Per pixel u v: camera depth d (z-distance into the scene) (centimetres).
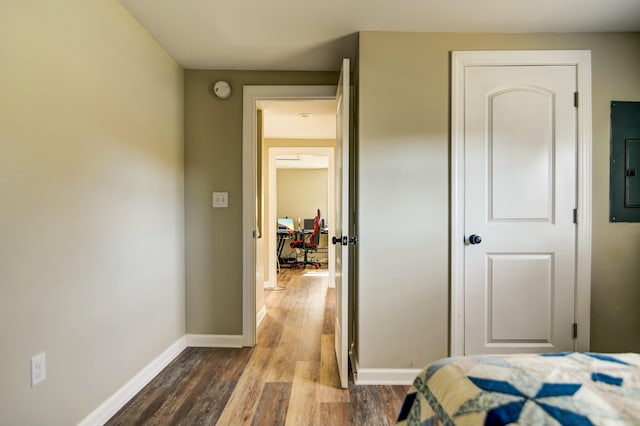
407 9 202
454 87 228
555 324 229
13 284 131
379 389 219
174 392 213
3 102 127
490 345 230
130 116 208
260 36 234
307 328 334
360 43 228
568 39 229
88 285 171
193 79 287
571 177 228
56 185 151
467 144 229
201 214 289
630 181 230
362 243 228
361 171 228
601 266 230
